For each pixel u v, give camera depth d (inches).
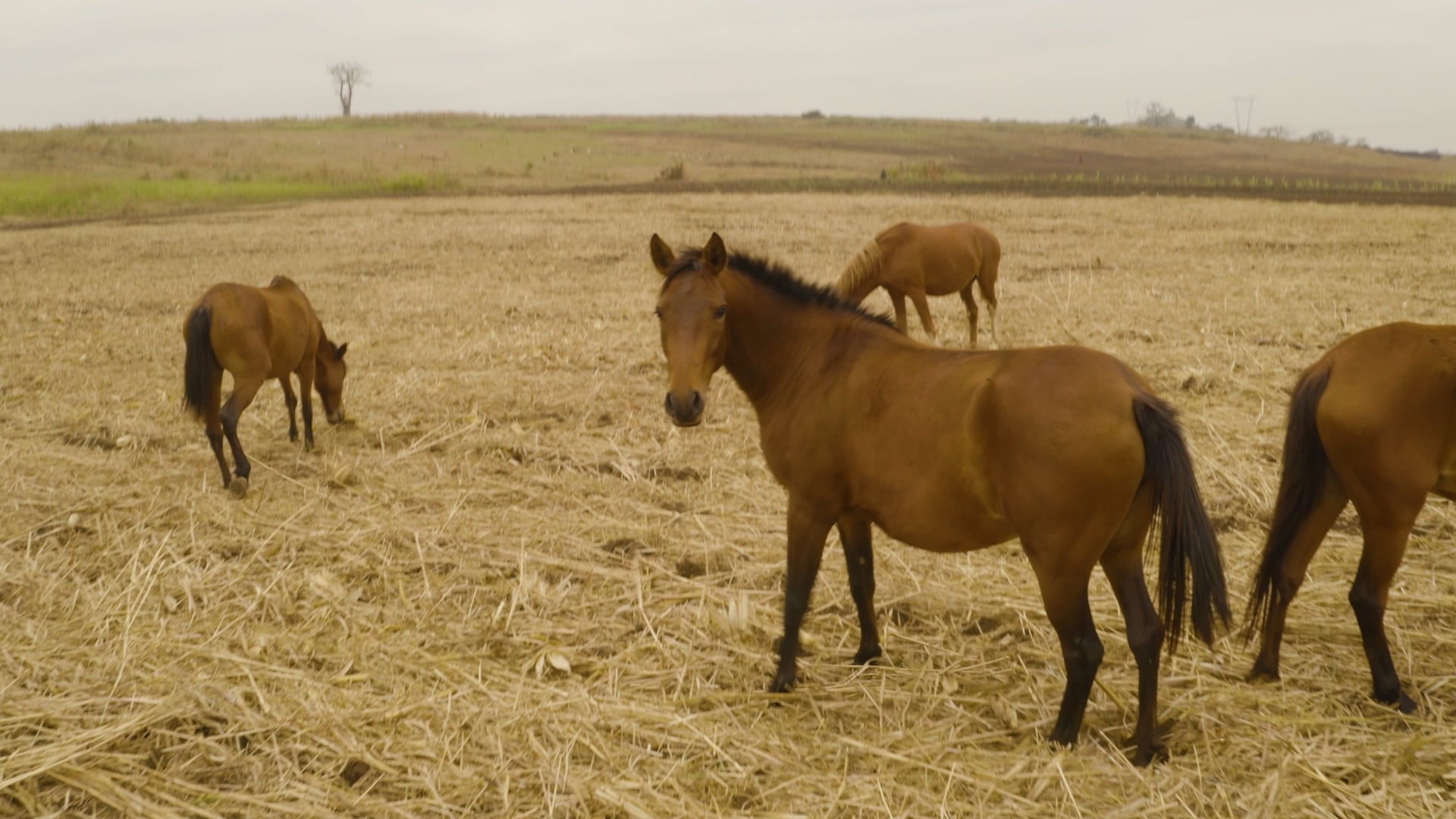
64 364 416.5
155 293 601.6
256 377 274.7
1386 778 143.8
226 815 139.2
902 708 169.6
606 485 277.0
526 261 712.4
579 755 153.9
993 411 145.8
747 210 989.2
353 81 4347.9
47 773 144.9
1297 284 548.1
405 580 218.7
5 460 286.2
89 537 238.2
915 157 2337.6
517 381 382.3
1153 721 150.3
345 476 280.7
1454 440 157.5
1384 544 162.7
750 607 202.4
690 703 170.2
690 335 173.3
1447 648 183.2
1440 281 550.6
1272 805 137.2
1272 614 172.6
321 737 156.3
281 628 196.1
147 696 166.6
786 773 150.1
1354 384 162.7
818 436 170.4
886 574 221.9
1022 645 189.5
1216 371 364.8
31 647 183.2
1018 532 147.3
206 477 282.4
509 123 3157.0
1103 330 446.0
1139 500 147.4
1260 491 257.4
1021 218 898.7
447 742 154.7
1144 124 5615.2
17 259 751.7
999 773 148.5
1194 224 852.0
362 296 580.1
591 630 197.6
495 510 259.6
